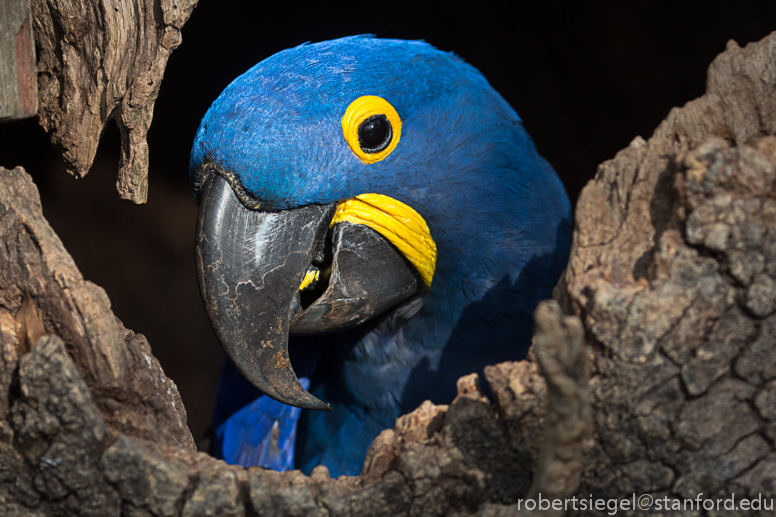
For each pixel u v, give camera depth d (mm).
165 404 1712
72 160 2195
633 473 1471
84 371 1570
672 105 5543
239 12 6039
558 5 5656
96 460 1458
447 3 5934
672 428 1430
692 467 1449
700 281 1392
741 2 5062
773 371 1396
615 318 1401
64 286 1559
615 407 1438
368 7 6043
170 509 1465
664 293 1391
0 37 1771
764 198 1378
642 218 1562
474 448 1517
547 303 1142
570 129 6035
